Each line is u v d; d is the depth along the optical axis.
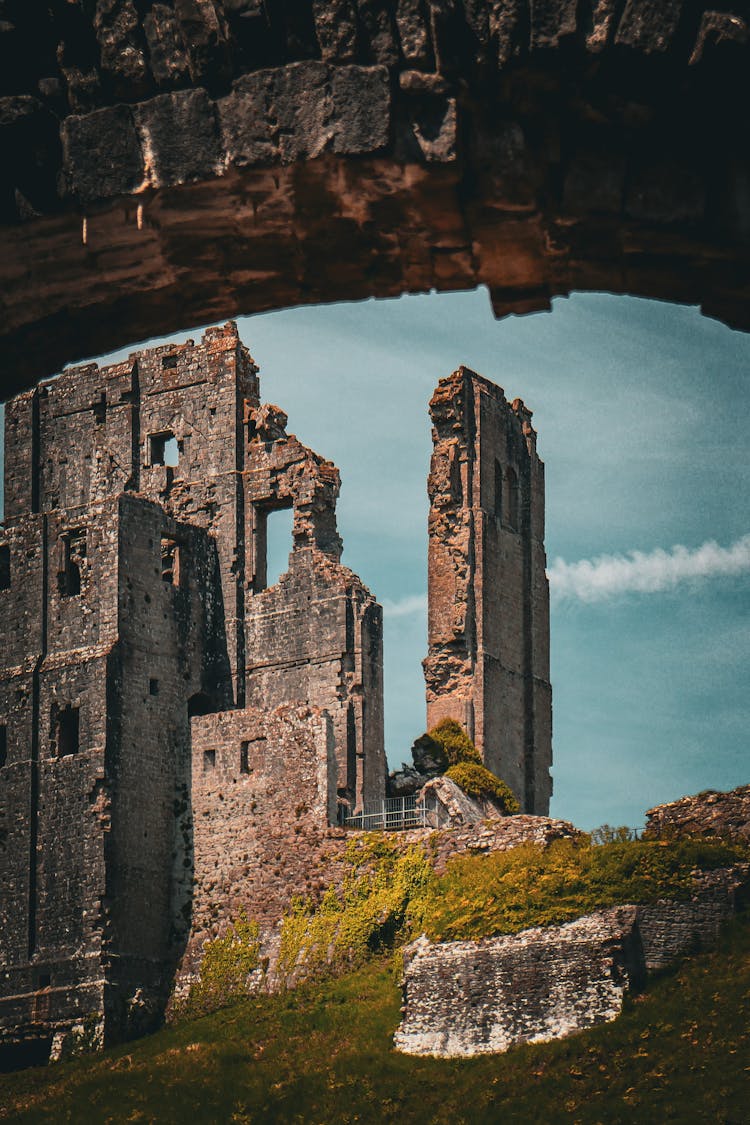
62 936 77.06
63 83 21.78
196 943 77.19
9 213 21.64
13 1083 72.31
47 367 23.11
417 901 72.75
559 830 71.75
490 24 20.75
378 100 21.08
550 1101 59.91
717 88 20.55
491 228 21.56
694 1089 58.12
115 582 79.50
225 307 22.84
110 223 21.70
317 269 22.41
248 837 77.38
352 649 80.12
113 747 77.94
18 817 79.06
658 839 68.25
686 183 20.83
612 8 20.55
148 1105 66.00
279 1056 68.56
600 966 64.12
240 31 21.38
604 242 21.39
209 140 21.44
